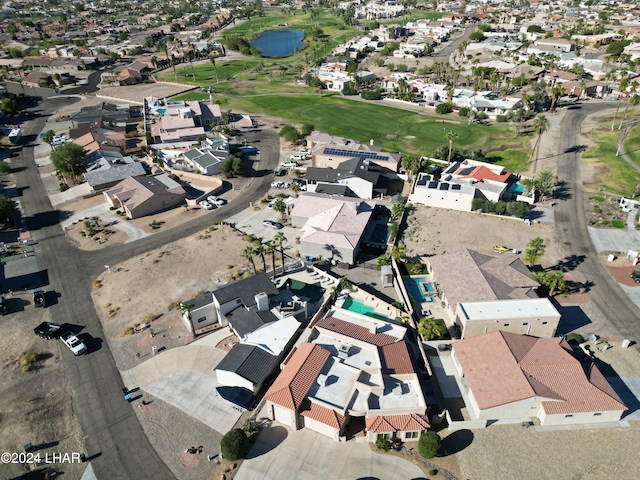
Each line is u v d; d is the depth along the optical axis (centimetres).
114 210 12212
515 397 6000
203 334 7806
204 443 6009
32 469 5769
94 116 18975
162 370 7125
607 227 10825
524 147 15512
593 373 6469
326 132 17562
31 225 11650
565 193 12475
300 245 9944
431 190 11875
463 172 12875
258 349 6931
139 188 12369
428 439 5538
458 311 7606
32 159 15838
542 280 8406
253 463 5703
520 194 12288
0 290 9169
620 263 9531
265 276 8506
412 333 7675
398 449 5816
